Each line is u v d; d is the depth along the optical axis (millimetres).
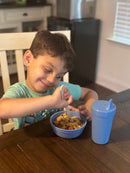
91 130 788
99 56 2959
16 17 3061
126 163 637
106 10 2672
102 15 2740
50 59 782
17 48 1037
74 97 1049
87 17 2803
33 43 848
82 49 2738
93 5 2773
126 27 2535
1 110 750
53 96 734
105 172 600
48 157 647
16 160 633
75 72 2803
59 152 670
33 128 792
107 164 629
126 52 2570
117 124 835
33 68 814
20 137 739
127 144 721
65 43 834
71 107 946
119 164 631
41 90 864
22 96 947
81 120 844
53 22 2797
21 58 1070
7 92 909
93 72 3041
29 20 3219
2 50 1012
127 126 826
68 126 784
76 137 745
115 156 663
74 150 681
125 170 610
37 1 3396
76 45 2645
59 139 733
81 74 2893
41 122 833
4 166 611
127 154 675
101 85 3029
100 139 700
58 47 794
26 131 773
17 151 670
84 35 2678
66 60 811
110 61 2818
